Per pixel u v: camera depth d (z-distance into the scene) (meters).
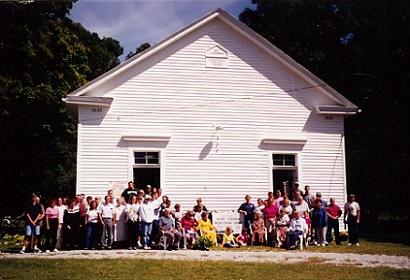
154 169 18.84
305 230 16.64
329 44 34.22
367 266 12.38
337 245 17.41
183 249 15.87
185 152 19.03
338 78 32.94
